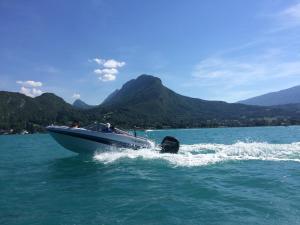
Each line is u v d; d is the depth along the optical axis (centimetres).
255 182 1087
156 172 1335
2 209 845
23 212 816
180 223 703
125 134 1839
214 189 998
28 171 1486
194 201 870
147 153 1823
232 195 917
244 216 733
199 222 705
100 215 774
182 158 1659
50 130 1845
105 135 1789
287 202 827
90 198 939
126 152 1820
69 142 1836
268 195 905
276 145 2173
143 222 716
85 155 1897
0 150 2955
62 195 987
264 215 735
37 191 1053
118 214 777
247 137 4609
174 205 835
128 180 1191
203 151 1908
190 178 1180
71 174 1363
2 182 1219
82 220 742
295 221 694
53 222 735
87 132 1788
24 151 2716
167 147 1817
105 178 1247
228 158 1638
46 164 1714
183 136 5525
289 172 1257
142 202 873
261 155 1731
